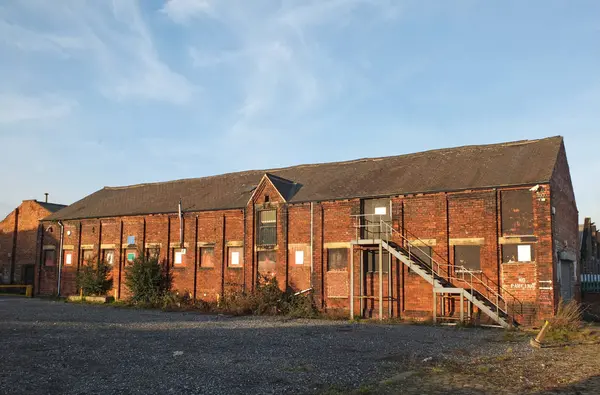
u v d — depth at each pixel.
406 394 9.09
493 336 17.28
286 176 30.97
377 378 10.41
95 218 34.34
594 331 18.42
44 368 11.41
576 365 11.85
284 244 26.50
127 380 10.24
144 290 30.00
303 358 12.65
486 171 22.94
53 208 43.16
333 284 24.95
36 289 36.62
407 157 28.06
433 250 22.55
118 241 33.03
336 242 25.11
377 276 23.98
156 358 12.64
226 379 10.30
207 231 29.62
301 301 25.12
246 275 27.53
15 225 43.06
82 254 34.97
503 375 10.69
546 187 20.38
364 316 23.75
